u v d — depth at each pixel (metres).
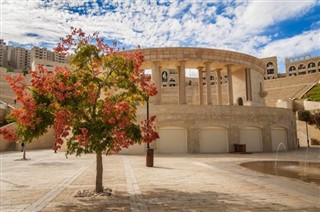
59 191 10.62
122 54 10.67
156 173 15.29
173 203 8.51
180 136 32.28
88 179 13.54
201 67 40.69
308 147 43.84
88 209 7.92
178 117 32.09
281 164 20.08
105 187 11.22
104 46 10.64
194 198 9.18
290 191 10.25
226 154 30.19
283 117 37.78
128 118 9.63
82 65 10.24
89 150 9.25
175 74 101.31
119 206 8.21
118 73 10.60
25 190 10.89
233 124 33.72
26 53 164.38
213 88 74.00
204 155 28.78
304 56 121.88
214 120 33.03
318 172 15.88
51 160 25.31
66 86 9.08
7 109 56.78
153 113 31.75
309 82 85.06
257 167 18.25
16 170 17.73
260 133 35.62
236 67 43.09
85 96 9.35
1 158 28.47
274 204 8.29
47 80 8.87
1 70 86.44
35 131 8.59
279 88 89.31
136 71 10.72
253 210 7.63
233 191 10.30
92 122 9.55
